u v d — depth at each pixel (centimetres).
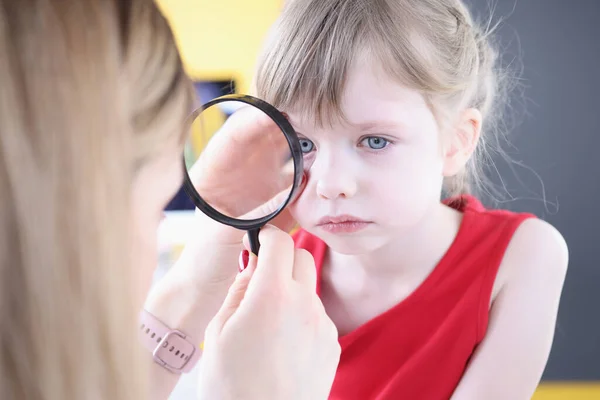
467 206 148
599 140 314
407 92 112
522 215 141
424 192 117
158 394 119
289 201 95
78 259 54
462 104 126
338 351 85
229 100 96
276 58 118
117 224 57
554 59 316
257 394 74
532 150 316
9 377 53
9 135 52
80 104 55
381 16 114
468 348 130
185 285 121
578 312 307
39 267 52
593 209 313
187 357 119
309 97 111
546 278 131
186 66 75
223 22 369
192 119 85
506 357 127
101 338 55
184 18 370
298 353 78
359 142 113
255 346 76
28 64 54
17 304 53
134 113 63
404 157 113
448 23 126
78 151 54
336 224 115
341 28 112
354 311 140
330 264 143
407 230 121
